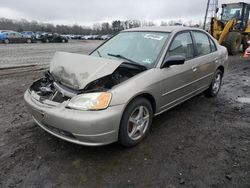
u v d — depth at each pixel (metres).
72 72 3.26
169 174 2.85
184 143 3.53
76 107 2.92
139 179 2.77
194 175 2.83
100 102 2.90
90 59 3.38
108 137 2.99
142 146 3.43
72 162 3.06
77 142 2.99
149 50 3.95
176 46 4.08
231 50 13.65
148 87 3.37
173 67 3.85
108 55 4.22
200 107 4.96
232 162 3.09
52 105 3.11
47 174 2.84
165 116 4.47
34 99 3.38
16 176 2.80
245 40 14.95
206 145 3.49
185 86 4.26
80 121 2.83
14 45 24.92
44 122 3.19
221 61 5.44
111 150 3.32
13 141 3.55
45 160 3.10
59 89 3.28
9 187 2.63
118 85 3.13
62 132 3.06
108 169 2.93
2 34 28.00
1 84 6.80
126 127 3.17
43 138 3.63
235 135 3.79
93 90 3.08
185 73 4.13
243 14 14.44
